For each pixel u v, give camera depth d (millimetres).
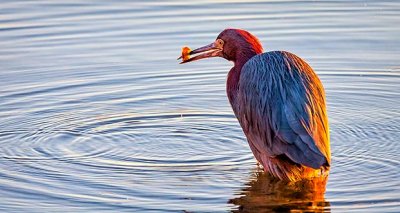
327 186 12359
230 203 11898
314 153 11930
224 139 14359
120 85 16906
